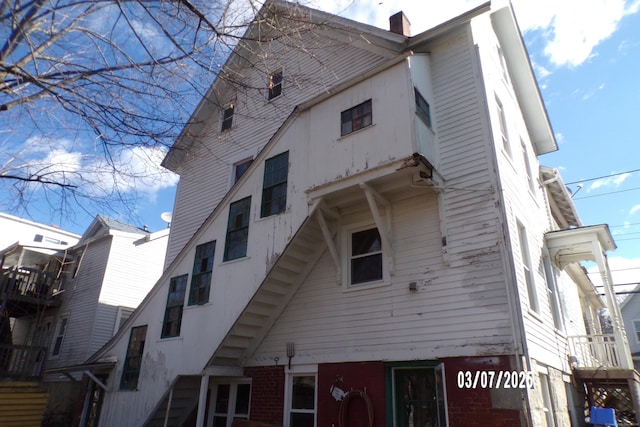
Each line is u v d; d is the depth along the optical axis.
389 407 7.51
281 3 5.14
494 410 6.46
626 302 30.78
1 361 18.27
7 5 3.63
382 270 8.52
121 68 4.29
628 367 9.28
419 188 8.30
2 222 29.16
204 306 9.52
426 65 9.27
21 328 23.03
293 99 12.31
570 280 14.04
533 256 9.40
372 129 8.27
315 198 8.69
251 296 8.77
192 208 14.40
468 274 7.44
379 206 8.93
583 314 17.03
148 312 10.96
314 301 9.20
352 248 9.22
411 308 7.85
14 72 3.77
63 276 21.84
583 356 12.21
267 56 5.93
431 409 7.37
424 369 7.65
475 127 8.33
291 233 8.75
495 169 7.80
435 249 7.96
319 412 8.27
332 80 11.41
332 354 8.48
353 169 8.25
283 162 9.73
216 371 9.09
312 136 9.34
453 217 7.96
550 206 14.84
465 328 7.15
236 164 13.67
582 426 9.25
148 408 9.55
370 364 7.96
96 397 11.58
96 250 20.97
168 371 9.59
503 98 10.35
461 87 8.83
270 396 9.02
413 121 7.80
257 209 9.66
